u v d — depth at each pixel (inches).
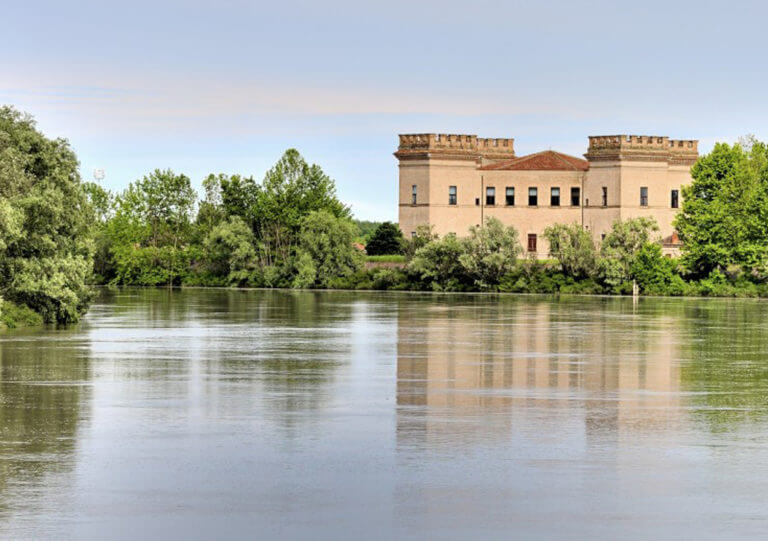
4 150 3120.1
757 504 995.3
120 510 974.4
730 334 2827.3
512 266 5812.0
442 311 3954.2
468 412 1483.8
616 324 3223.4
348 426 1369.3
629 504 995.3
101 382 1785.2
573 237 5684.1
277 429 1347.2
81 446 1236.5
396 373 1934.1
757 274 5408.5
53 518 948.6
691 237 5497.1
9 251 2989.7
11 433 1314.0
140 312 3900.1
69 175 3344.0
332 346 2466.8
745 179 5477.4
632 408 1521.9
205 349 2375.7
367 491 1039.0
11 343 2496.3
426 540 896.3
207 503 996.6
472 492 1035.3
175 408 1507.1
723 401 1592.0
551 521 944.3
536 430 1342.3
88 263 3329.2
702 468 1130.0
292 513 967.6
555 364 2086.6
